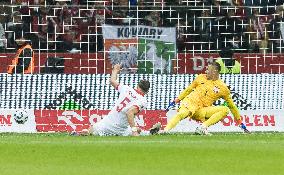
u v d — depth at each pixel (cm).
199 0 4278
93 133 3353
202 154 2398
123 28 3928
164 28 3925
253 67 3966
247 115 3822
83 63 3941
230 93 3803
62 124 3788
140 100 3328
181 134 3456
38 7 3928
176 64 3928
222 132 3678
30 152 2448
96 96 3816
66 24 3978
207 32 3997
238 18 4016
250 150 2500
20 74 3825
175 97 3844
